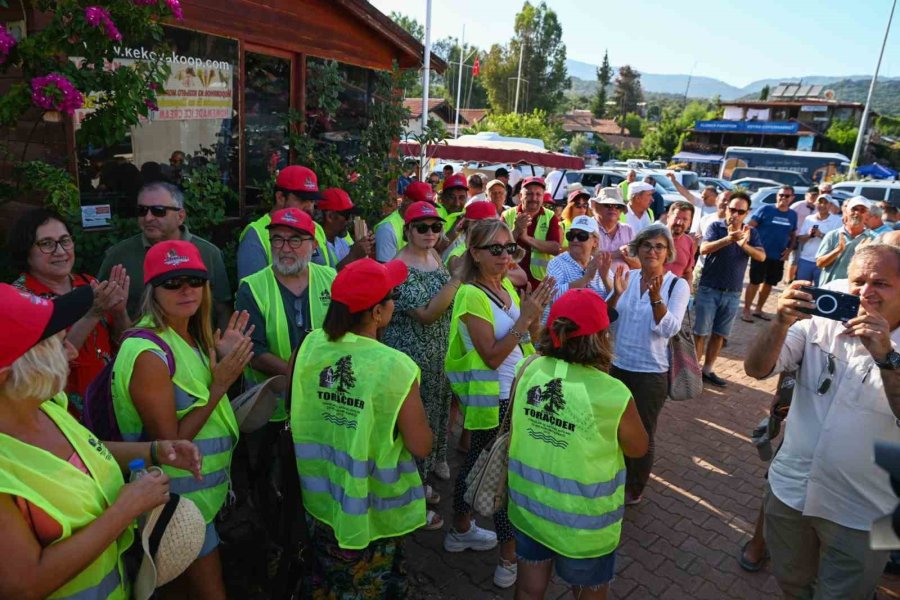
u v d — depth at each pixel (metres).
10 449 1.54
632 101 110.75
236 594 3.17
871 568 2.53
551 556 2.62
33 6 3.66
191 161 5.09
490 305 3.33
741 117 61.91
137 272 3.59
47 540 1.57
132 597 1.95
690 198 11.00
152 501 1.80
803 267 9.39
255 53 5.51
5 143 4.34
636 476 4.26
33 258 2.90
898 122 67.88
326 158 6.21
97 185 4.42
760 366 2.70
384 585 2.55
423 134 7.48
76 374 3.01
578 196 7.29
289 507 2.55
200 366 2.44
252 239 4.00
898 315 2.39
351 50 6.52
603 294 4.44
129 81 3.78
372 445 2.37
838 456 2.52
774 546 2.89
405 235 3.96
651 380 4.00
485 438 3.45
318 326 3.32
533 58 69.25
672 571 3.71
